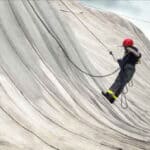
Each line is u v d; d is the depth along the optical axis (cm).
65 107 1761
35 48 1981
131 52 1474
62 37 2348
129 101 3238
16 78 1606
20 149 1100
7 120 1257
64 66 2166
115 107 2500
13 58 1712
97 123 1847
